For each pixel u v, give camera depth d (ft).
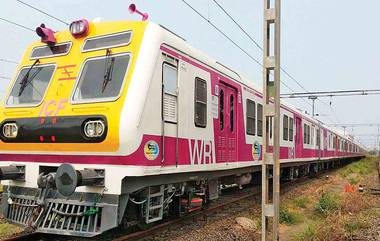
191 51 26.55
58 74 23.07
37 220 20.65
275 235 19.93
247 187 53.72
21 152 22.89
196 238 24.41
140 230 25.20
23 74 24.61
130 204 22.62
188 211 28.53
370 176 84.33
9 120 23.25
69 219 20.27
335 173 95.81
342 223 28.04
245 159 36.63
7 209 23.03
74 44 23.45
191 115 26.05
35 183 22.24
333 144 104.06
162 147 22.26
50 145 21.62
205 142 28.12
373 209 36.73
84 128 20.54
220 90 31.60
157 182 23.18
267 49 20.16
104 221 19.88
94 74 21.93
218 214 32.50
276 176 20.01
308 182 65.92
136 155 19.85
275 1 19.93
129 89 20.29
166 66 23.17
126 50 21.56
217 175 32.07
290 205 37.65
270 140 43.29
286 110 55.16
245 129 36.91
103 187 20.02
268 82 20.35
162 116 22.34
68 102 21.63
